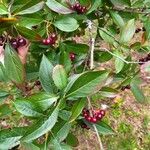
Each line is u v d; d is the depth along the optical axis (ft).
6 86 2.87
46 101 1.00
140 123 3.18
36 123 0.95
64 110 1.06
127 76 1.49
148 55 1.57
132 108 3.26
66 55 1.33
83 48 1.47
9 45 1.11
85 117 1.21
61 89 1.01
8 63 1.11
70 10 1.30
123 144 2.98
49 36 1.34
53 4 1.28
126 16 1.67
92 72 0.96
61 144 1.09
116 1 1.53
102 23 1.71
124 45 1.48
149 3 1.73
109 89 1.24
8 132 1.08
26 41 1.17
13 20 1.02
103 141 2.97
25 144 1.08
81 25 1.62
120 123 3.14
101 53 1.55
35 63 1.57
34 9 1.11
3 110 1.42
